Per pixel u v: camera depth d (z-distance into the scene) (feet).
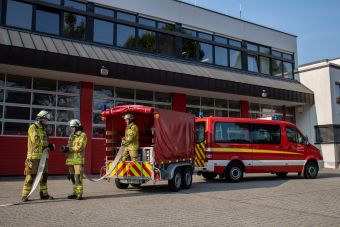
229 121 48.34
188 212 25.88
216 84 65.05
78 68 50.24
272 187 41.78
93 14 57.72
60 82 54.75
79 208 26.66
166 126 36.99
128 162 35.68
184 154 40.29
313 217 24.99
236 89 68.03
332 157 80.43
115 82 56.80
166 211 26.09
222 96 71.00
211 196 33.88
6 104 50.24
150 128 40.50
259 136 50.31
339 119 82.79
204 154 46.62
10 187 38.17
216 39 73.61
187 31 69.26
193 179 52.29
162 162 35.81
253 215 25.25
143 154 35.50
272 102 80.38
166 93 65.46
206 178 52.26
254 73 78.54
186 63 66.80
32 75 51.88
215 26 73.00
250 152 49.06
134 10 61.93
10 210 25.61
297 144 53.42
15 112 50.75
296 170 52.85
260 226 22.04
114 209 26.50
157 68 57.98
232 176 47.44
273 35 83.61
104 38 58.70
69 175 31.65
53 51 48.44
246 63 77.71
